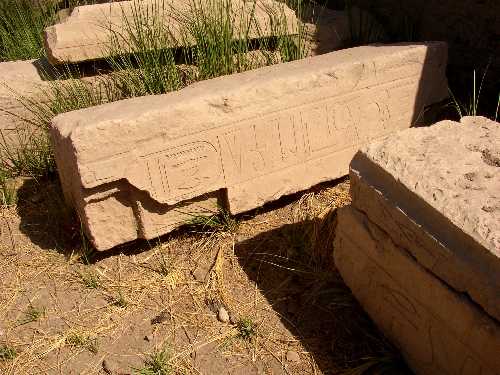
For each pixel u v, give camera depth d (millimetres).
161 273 2869
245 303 2682
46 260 2947
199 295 2742
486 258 1805
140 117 2627
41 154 3561
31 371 2389
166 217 2914
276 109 2982
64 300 2725
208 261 2932
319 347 2457
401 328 2303
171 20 4012
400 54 3311
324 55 3436
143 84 3703
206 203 3023
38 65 3982
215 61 3771
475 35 3904
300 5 4727
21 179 3555
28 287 2795
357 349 2438
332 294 2703
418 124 3637
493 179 2072
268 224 3152
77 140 2520
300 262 2879
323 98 3115
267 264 2891
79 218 2975
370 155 2273
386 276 2297
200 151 2834
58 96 3664
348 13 4594
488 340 1842
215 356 2439
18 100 3623
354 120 3287
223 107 2822
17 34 4891
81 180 2586
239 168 2980
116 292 2766
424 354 2199
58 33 3730
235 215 3184
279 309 2645
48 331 2568
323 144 3217
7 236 3111
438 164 2160
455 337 2000
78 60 3805
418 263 2090
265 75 3070
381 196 2186
